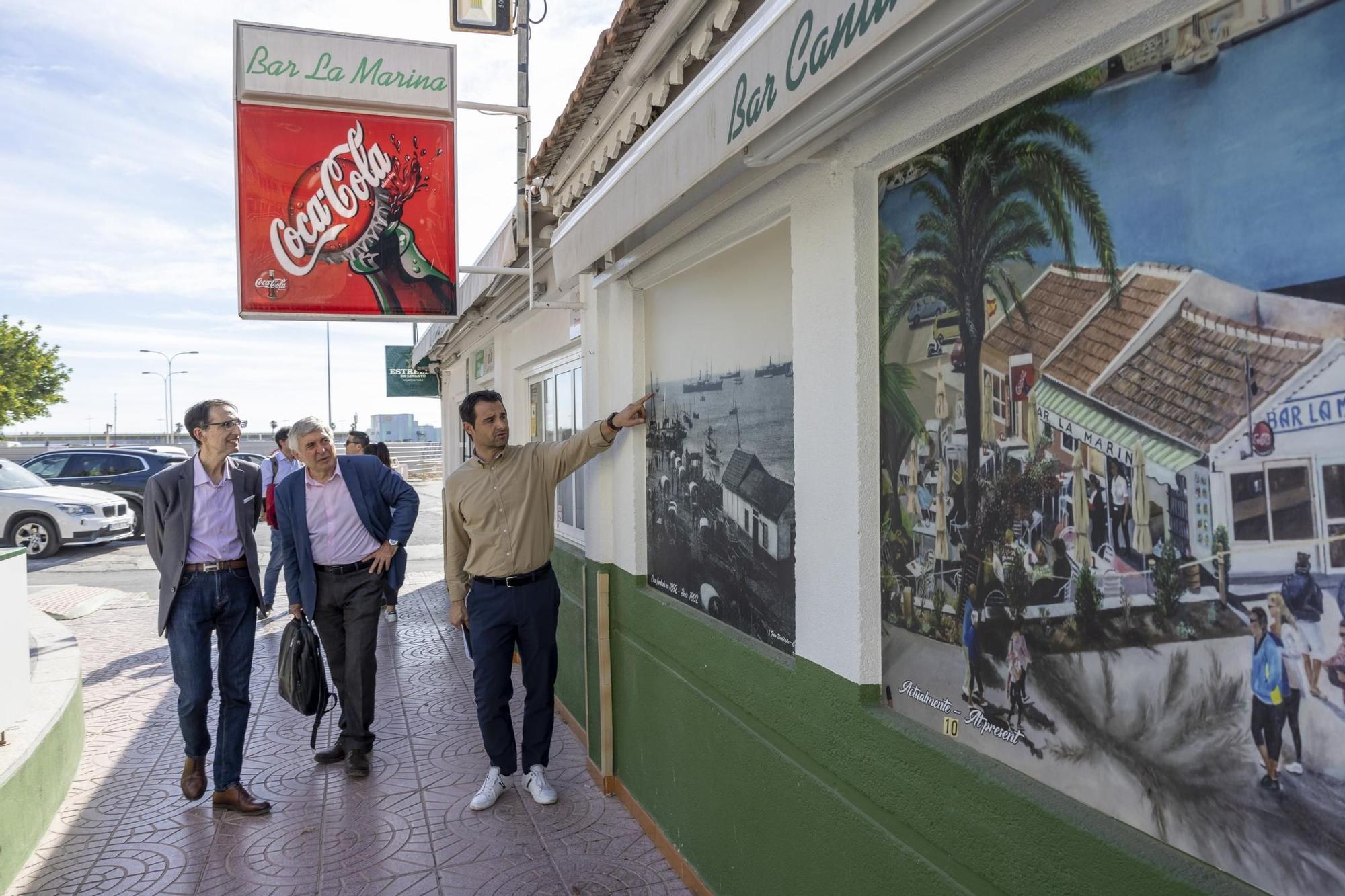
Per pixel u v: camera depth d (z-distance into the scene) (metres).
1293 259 1.15
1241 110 1.22
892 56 1.55
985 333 1.74
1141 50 1.37
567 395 5.41
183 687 3.99
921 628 1.97
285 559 4.50
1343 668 1.10
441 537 16.19
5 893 3.31
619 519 3.98
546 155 3.87
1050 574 1.60
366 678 4.50
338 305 4.50
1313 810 1.15
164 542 3.92
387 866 3.50
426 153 4.61
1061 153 1.54
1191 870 1.30
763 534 2.79
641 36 2.71
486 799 3.99
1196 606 1.31
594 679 4.34
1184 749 1.33
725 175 2.50
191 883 3.39
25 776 3.57
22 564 3.91
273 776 4.47
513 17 5.15
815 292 2.28
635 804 3.84
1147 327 1.38
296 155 4.44
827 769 2.27
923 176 1.93
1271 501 1.19
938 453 1.90
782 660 2.56
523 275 4.70
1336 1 1.10
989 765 1.73
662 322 3.64
